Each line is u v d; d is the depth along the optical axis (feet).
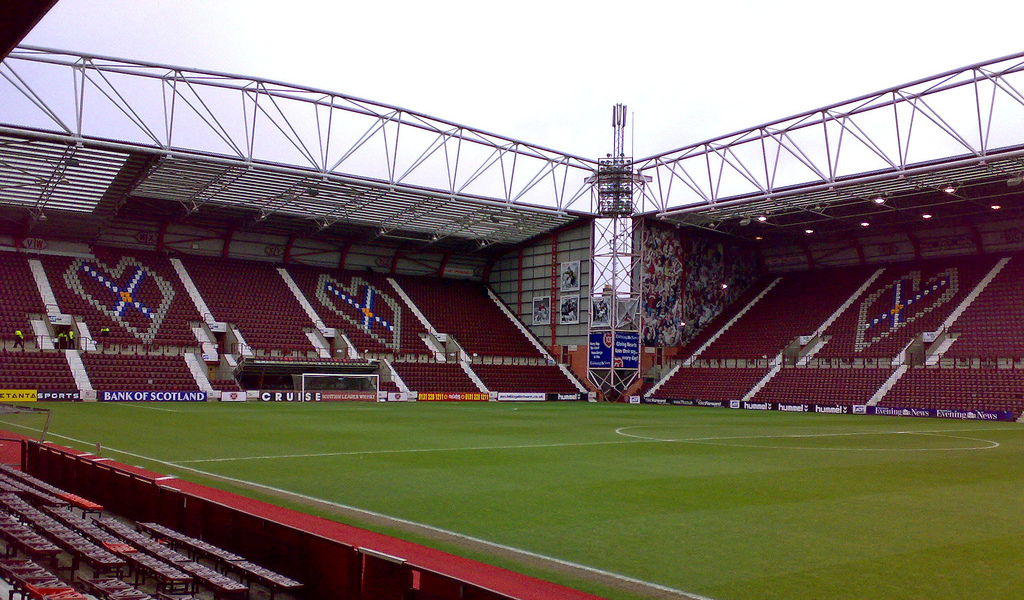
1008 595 31.91
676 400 204.54
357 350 203.31
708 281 230.07
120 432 92.68
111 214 168.35
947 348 179.42
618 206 204.03
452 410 157.07
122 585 27.96
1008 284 187.01
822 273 230.27
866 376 182.80
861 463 76.02
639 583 33.37
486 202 177.27
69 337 166.71
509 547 39.29
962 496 56.24
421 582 24.80
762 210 184.96
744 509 49.96
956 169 141.28
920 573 35.19
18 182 146.51
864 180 148.66
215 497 47.44
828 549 39.50
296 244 222.07
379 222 203.10
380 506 49.78
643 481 61.57
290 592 30.40
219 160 139.23
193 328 184.34
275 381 192.34
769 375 198.29
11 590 28.68
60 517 36.86
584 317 218.38
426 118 161.58
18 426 94.53
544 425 119.65
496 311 240.73
